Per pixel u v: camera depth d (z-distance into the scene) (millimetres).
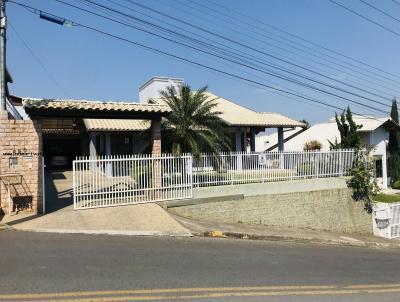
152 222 12625
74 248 9281
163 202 14461
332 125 37000
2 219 11898
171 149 15812
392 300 7180
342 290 7582
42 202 12805
